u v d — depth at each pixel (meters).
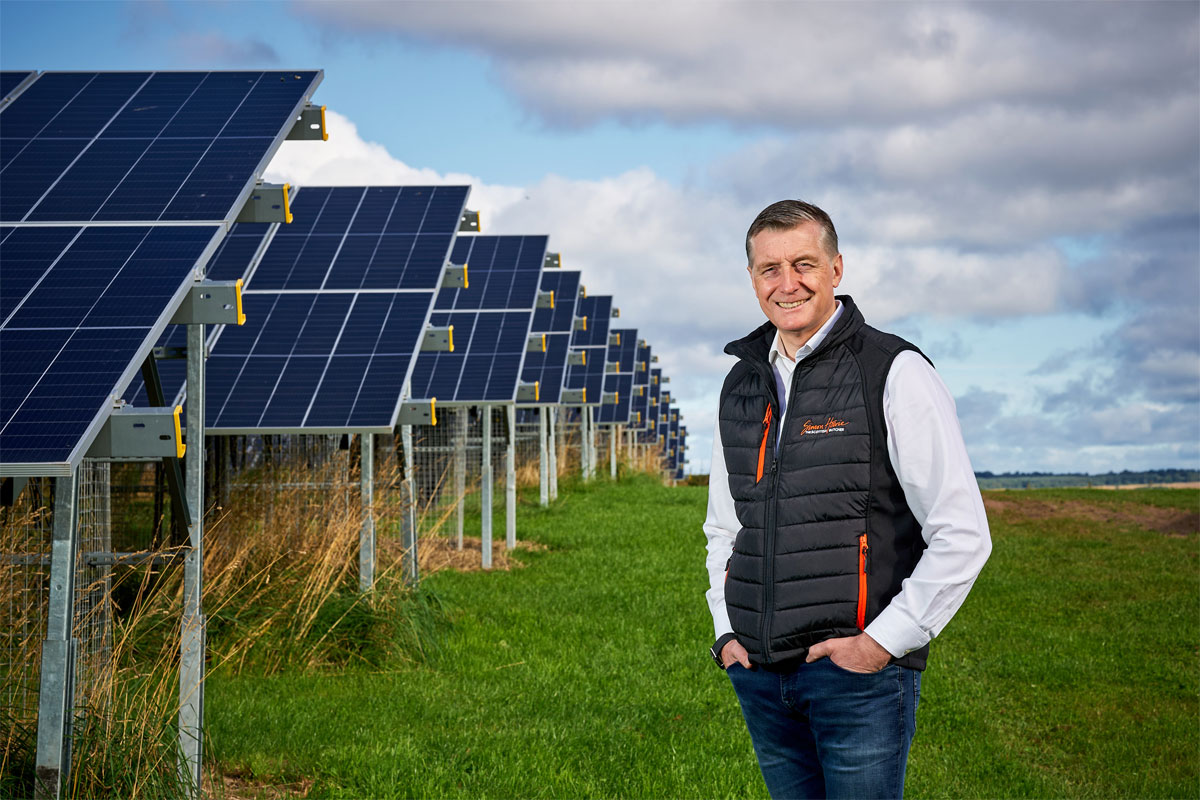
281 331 9.56
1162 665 9.92
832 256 3.64
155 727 5.49
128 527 9.65
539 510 20.84
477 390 12.97
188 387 5.55
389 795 5.96
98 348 4.68
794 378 3.61
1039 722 8.35
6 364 4.59
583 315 27.69
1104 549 17.39
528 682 8.41
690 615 11.08
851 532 3.44
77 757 5.04
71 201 5.80
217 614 8.47
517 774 6.31
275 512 9.82
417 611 9.48
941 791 6.69
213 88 6.88
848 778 3.42
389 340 9.40
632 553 15.25
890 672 3.39
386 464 11.20
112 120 6.64
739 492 3.72
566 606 11.41
